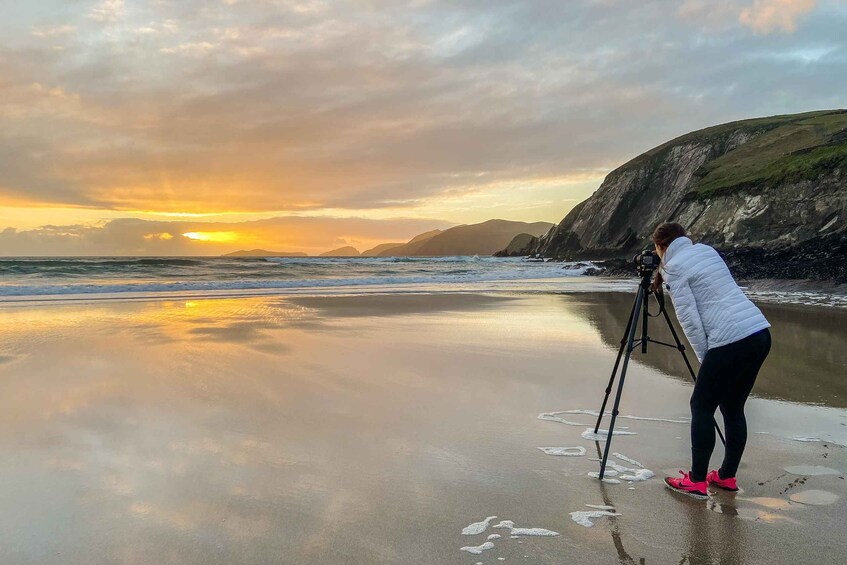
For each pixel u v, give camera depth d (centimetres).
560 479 370
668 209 7369
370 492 344
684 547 282
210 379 636
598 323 1166
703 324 356
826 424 490
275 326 1065
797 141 5572
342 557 268
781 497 344
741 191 4431
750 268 2564
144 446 420
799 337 966
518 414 516
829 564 266
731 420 356
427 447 427
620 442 445
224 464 386
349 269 3994
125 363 715
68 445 420
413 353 805
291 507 321
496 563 265
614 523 308
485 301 1659
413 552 274
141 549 272
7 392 568
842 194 3575
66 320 1129
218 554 269
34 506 318
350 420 491
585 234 8494
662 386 627
